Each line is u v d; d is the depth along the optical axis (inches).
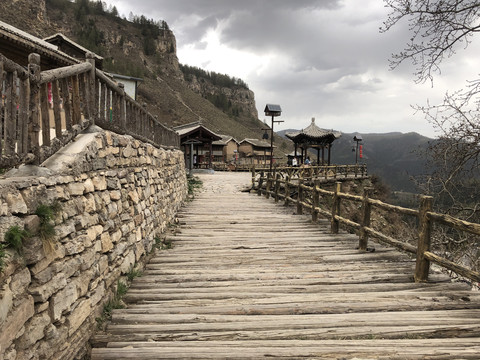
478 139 208.4
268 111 674.2
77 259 111.0
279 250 226.4
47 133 113.3
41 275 88.2
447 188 232.1
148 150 251.6
